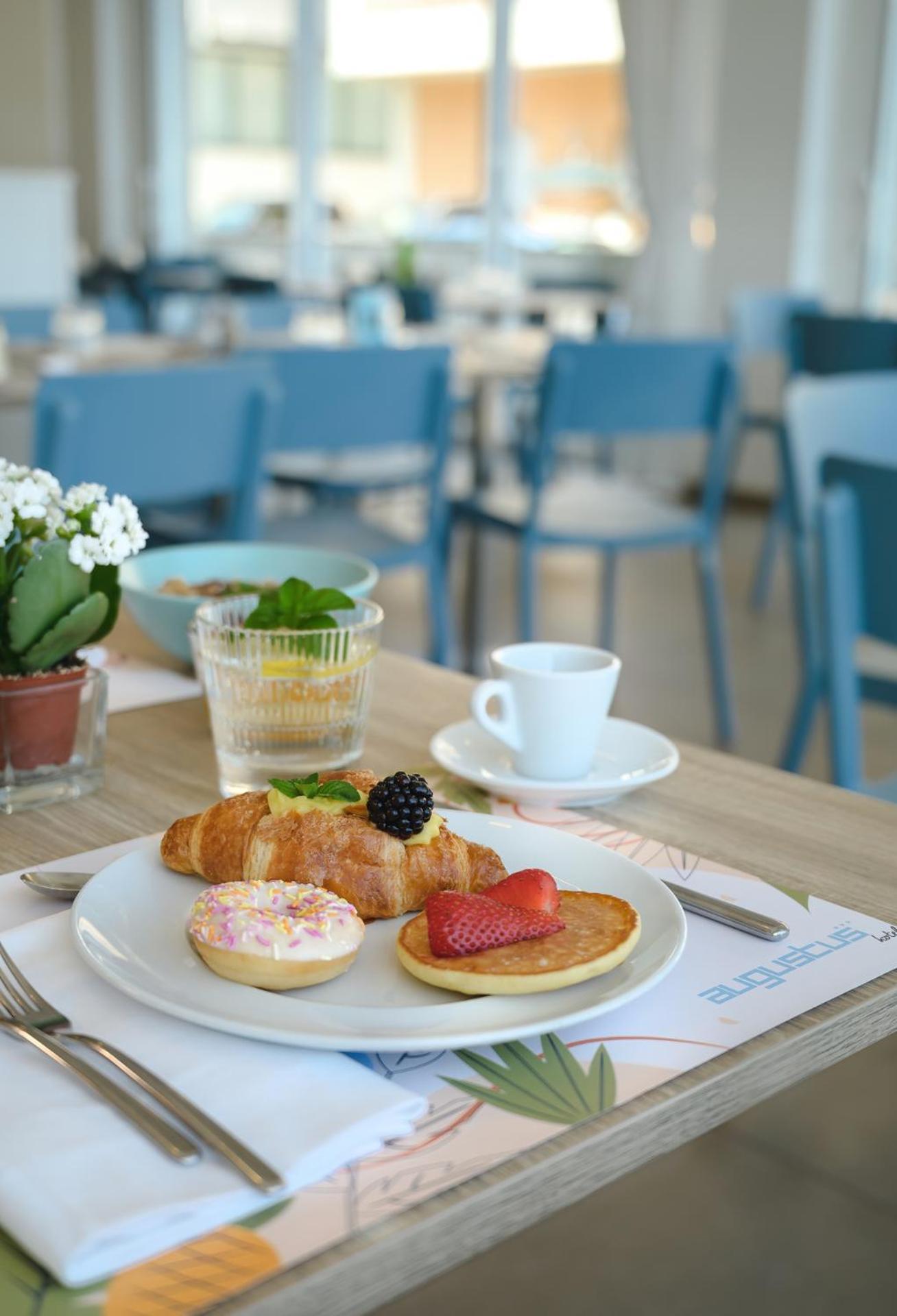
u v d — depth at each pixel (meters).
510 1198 0.43
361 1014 0.50
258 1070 0.47
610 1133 0.45
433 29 7.10
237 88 8.20
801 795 0.80
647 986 0.52
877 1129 1.77
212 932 0.53
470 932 0.53
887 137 5.46
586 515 2.95
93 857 0.67
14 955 0.55
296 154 7.91
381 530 2.72
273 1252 0.39
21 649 0.73
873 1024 0.55
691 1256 1.53
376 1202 0.41
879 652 1.94
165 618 0.98
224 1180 0.41
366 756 0.84
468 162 7.08
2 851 0.68
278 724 0.76
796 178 5.53
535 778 0.79
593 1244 1.55
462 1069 0.49
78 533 0.74
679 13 5.71
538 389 2.75
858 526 1.30
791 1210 1.62
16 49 6.72
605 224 6.55
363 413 2.40
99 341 3.38
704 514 2.93
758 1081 0.50
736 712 3.16
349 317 4.27
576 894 0.59
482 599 3.36
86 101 8.77
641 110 5.80
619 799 0.79
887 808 0.79
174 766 0.82
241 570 1.12
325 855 0.58
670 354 2.69
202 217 8.63
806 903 0.65
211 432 2.04
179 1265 0.38
